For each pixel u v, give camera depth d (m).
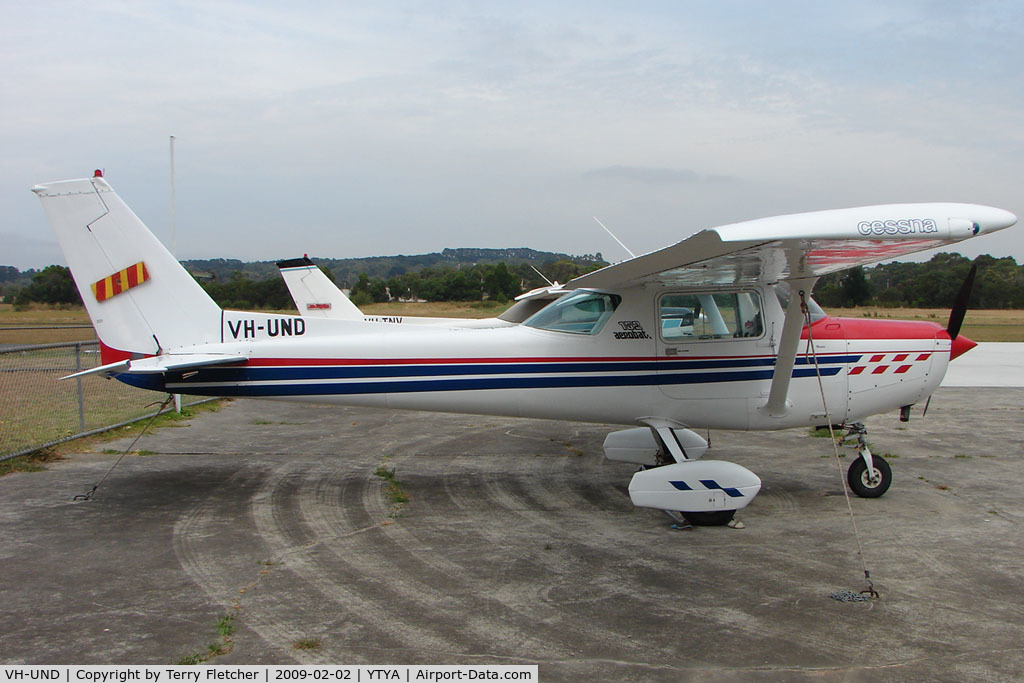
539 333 6.00
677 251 4.38
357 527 5.24
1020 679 3.09
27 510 5.57
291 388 6.00
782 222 4.09
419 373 5.95
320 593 4.03
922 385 6.12
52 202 5.95
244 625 3.62
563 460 7.48
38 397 11.09
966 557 4.61
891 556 4.64
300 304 14.52
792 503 5.88
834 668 3.19
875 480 5.98
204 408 10.77
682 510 5.22
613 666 3.21
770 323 5.94
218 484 6.41
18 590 4.05
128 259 6.05
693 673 3.14
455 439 8.58
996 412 10.34
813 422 6.06
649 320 5.91
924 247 4.50
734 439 8.52
